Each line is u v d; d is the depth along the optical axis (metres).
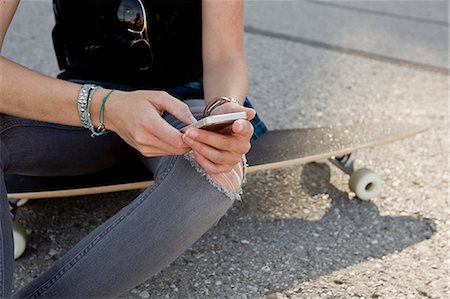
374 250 1.54
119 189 1.39
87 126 1.08
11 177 1.42
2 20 1.09
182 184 1.07
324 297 1.37
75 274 1.07
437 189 1.81
